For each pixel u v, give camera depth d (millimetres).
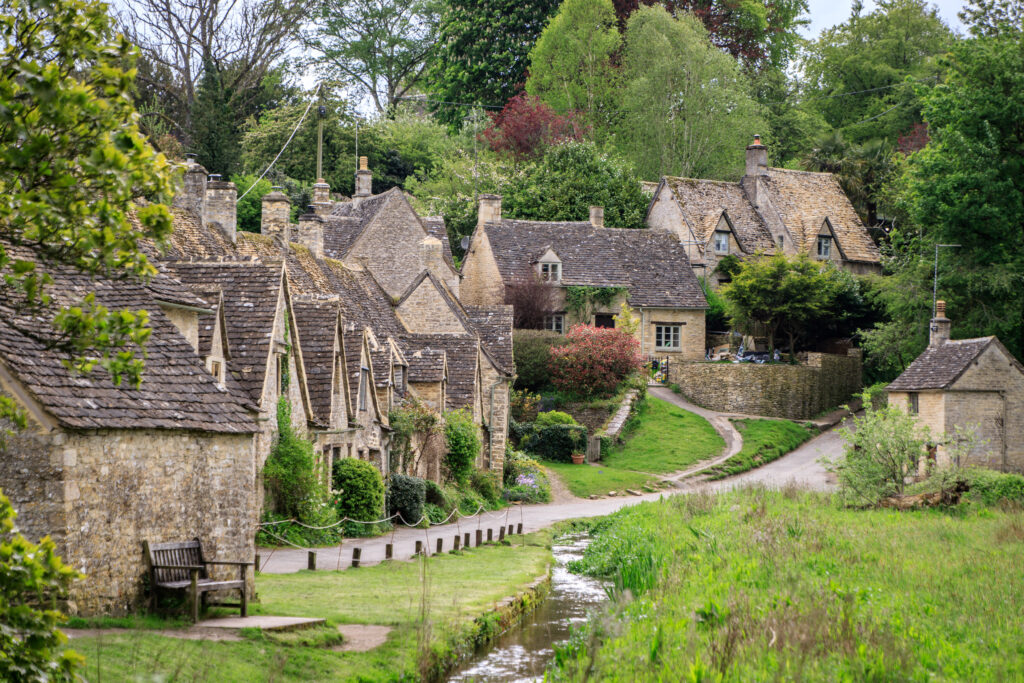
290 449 26828
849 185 82438
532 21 91250
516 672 16938
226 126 63719
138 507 15625
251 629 15133
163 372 17094
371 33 97375
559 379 59562
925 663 14578
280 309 26234
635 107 81250
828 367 64250
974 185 50875
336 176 79500
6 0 9078
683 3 92062
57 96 8219
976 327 54000
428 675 15617
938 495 35875
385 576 22812
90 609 14594
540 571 26141
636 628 17391
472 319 53875
